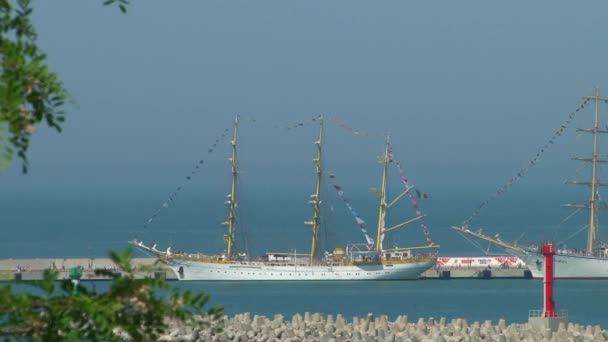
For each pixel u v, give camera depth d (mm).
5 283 67000
